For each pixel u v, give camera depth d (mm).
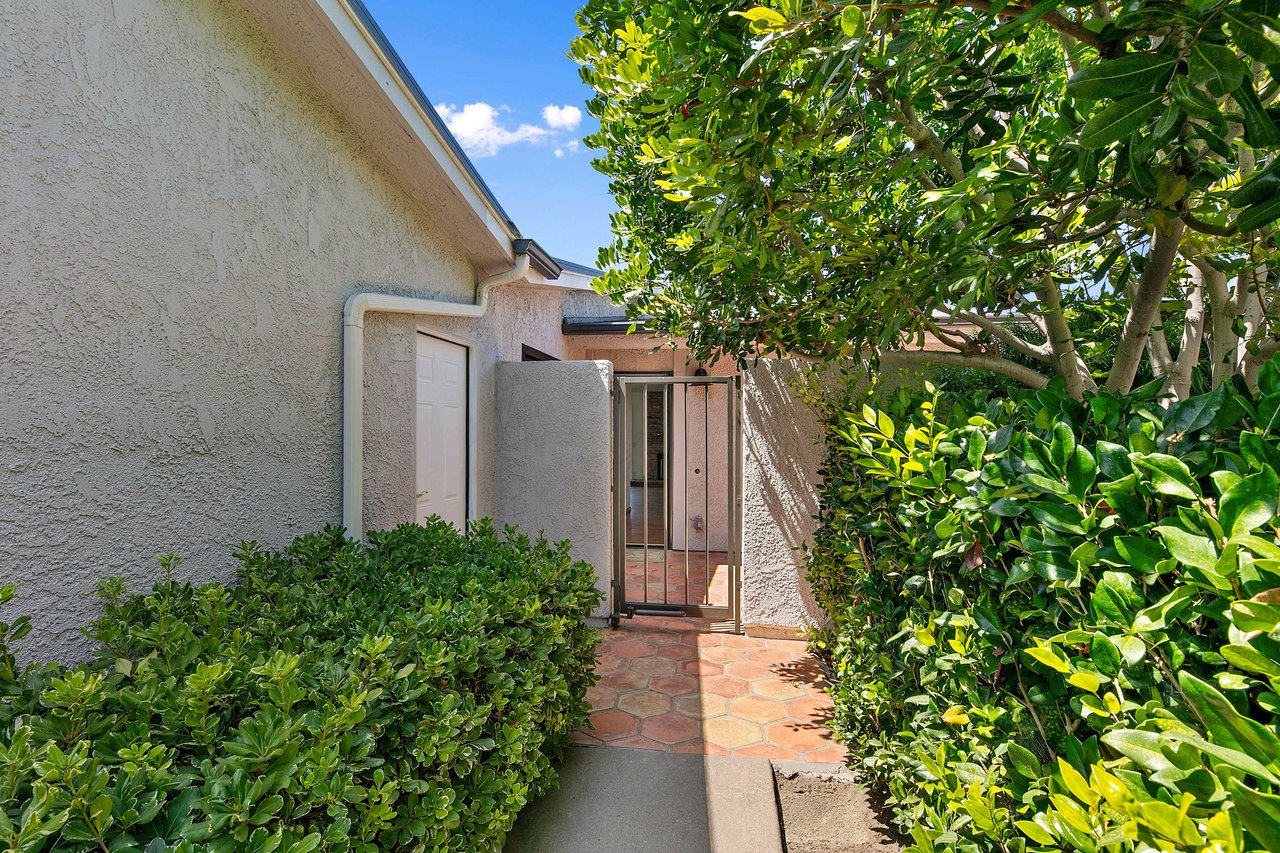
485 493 6035
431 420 5035
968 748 1850
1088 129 1149
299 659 1719
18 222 1831
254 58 2914
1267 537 910
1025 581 1510
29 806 1061
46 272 1921
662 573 7961
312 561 3018
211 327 2654
